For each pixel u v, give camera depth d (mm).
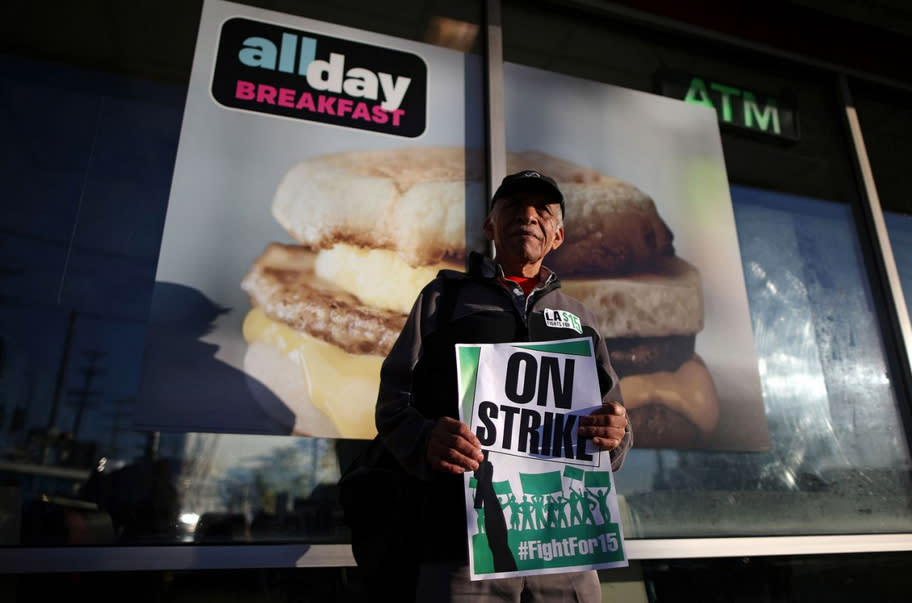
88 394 1437
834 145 2533
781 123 2463
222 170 1669
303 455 1516
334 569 1448
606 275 1899
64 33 1736
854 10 2631
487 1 2150
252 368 1537
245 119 1740
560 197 1337
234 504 1437
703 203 2105
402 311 1698
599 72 2264
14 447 1354
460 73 2043
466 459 949
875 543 1826
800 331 2111
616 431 1061
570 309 1307
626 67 2311
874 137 2623
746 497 1815
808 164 2441
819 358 2092
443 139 1926
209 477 1439
